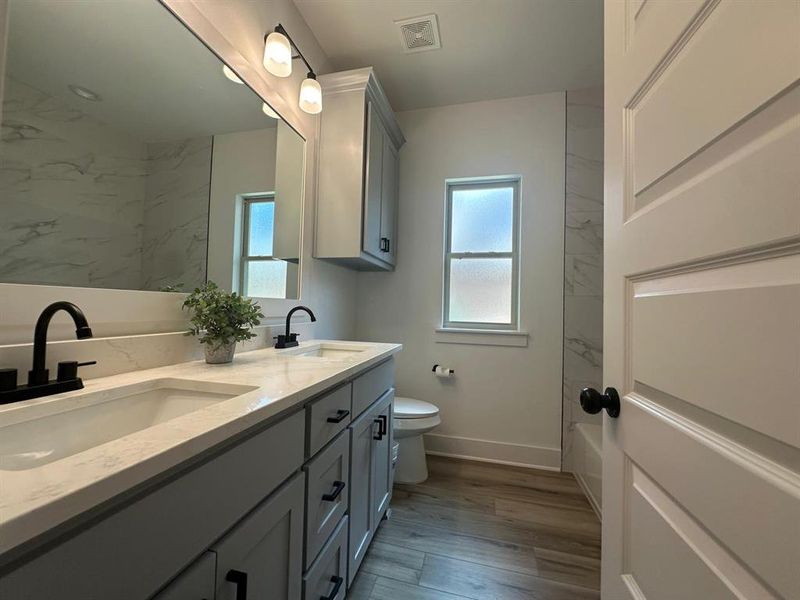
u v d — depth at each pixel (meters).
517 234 2.44
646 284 0.57
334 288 2.20
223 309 1.06
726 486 0.38
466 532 1.54
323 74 1.96
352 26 1.80
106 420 0.70
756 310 0.35
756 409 0.34
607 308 0.70
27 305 0.70
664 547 0.49
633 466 0.59
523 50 1.95
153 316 0.99
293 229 1.69
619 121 0.67
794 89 0.32
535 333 2.30
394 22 1.77
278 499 0.70
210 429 0.50
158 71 1.00
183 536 0.48
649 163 0.56
